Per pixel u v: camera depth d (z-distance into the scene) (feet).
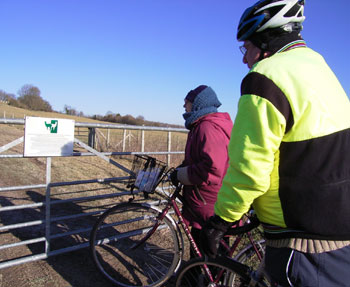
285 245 4.18
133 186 8.51
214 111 7.63
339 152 3.93
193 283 6.84
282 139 4.08
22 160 25.46
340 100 4.23
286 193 4.03
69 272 9.22
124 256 10.30
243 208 4.36
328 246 4.00
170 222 8.51
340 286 4.08
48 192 9.54
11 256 9.77
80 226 12.72
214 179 7.14
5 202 14.93
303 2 4.65
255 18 4.56
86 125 10.11
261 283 5.59
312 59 4.38
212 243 4.82
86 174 22.65
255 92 4.03
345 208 3.90
